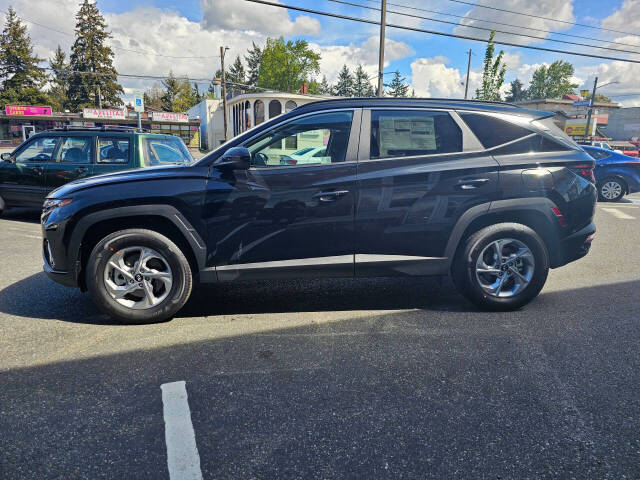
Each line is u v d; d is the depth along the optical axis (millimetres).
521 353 2826
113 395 2326
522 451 1893
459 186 3336
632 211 10039
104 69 61781
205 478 1733
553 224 3465
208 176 3236
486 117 3479
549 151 3510
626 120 53812
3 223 7625
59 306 3709
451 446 1928
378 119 3387
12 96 53688
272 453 1882
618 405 2238
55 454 1869
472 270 3469
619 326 3279
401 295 4059
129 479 1728
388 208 3303
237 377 2521
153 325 3311
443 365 2664
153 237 3207
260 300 3930
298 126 3357
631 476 1747
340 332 3178
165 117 41719
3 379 2486
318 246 3314
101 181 3281
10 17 55531
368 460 1838
